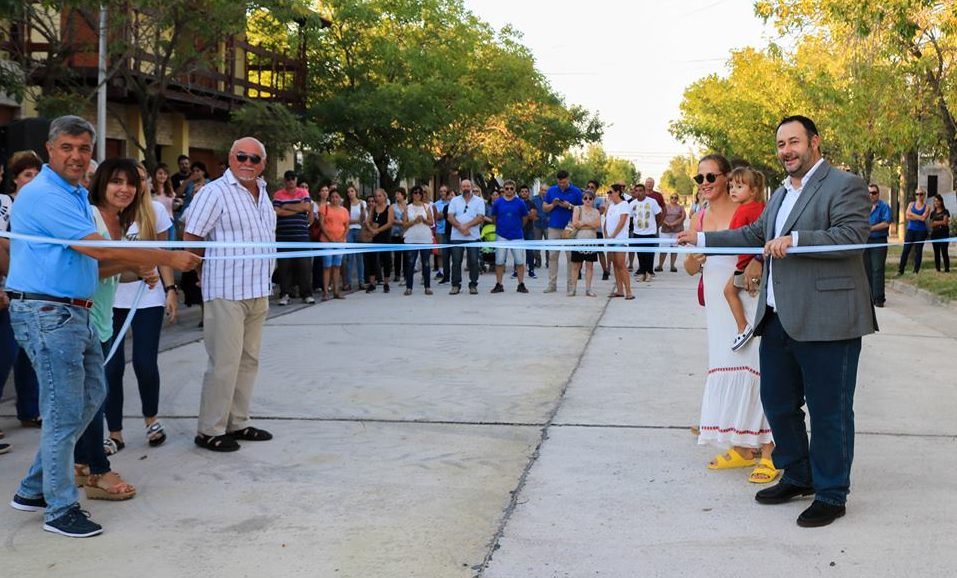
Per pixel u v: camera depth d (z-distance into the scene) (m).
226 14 14.23
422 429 6.91
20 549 4.62
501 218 16.48
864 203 4.77
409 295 16.45
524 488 5.51
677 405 7.58
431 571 4.32
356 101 25.20
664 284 18.03
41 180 4.71
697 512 5.06
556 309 14.01
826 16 20.78
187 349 10.48
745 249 5.13
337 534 4.80
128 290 6.28
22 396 6.91
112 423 6.32
